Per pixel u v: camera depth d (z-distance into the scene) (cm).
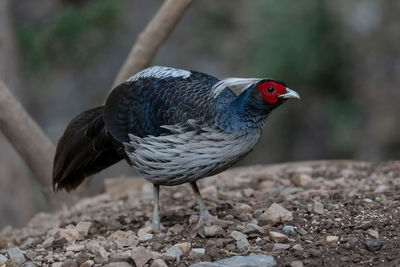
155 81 798
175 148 748
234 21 3212
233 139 759
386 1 2645
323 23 2481
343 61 2534
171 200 1096
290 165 1297
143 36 1108
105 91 2931
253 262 689
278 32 2492
